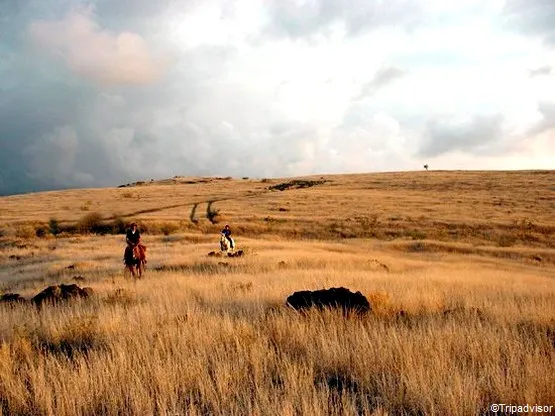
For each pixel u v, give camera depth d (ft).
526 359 16.87
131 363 17.83
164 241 139.33
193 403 15.08
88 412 14.52
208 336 21.16
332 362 18.10
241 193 297.53
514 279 66.23
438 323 23.77
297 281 47.16
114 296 36.78
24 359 19.49
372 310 27.45
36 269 77.36
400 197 246.27
